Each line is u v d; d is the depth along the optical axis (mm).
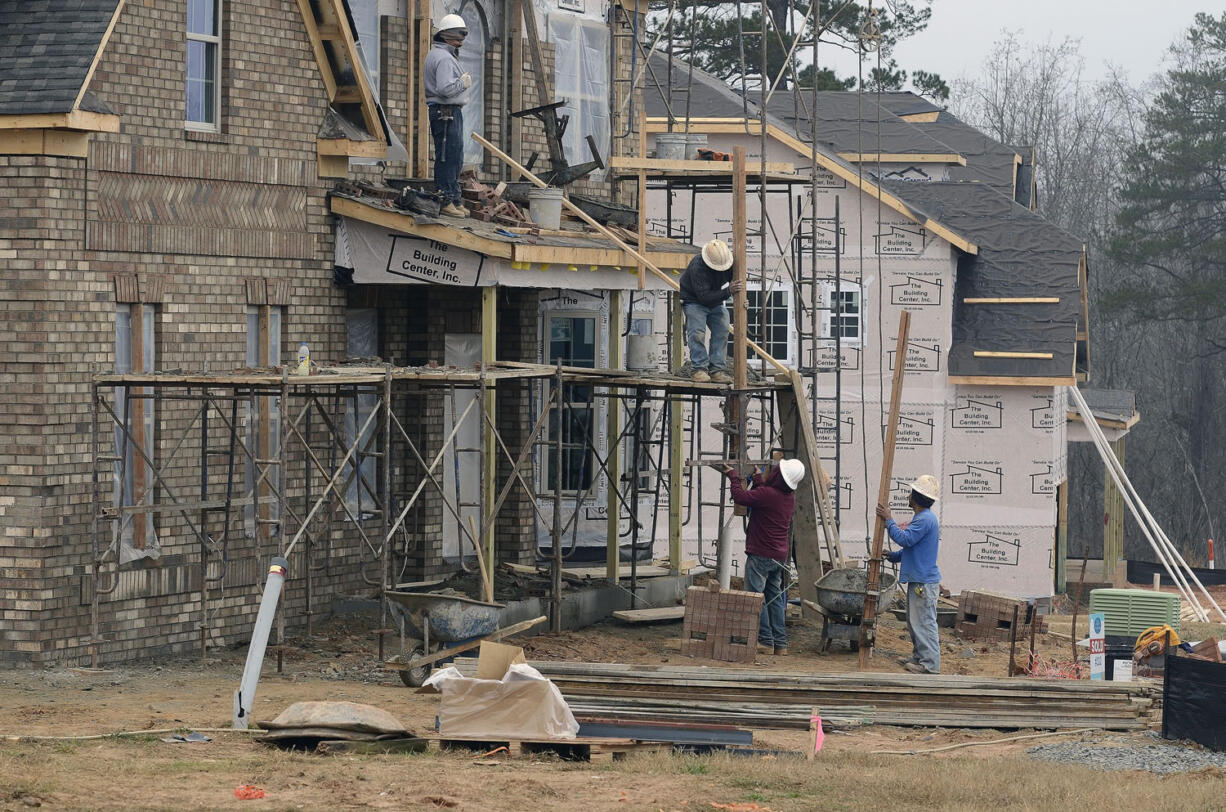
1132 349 124938
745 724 28062
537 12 44625
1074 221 134125
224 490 33438
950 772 23328
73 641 30359
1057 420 65438
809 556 41031
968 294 64125
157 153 31953
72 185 30188
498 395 42781
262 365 34531
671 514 43531
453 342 40906
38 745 22688
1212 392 120438
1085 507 117875
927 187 67812
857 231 63000
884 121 73625
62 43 30109
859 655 35438
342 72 35750
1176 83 114438
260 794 19797
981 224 66062
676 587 42469
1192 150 109250
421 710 27406
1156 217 120562
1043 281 64062
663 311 63312
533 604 36625
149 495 31828
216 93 33656
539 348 44219
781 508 36375
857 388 63062
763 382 39656
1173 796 21734
